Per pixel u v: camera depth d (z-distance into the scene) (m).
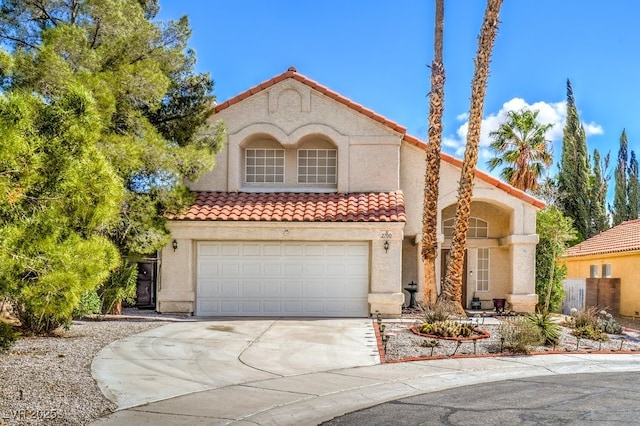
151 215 17.12
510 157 35.06
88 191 8.40
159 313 19.11
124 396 9.02
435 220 19.64
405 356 12.94
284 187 21.50
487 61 18.98
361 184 20.70
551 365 12.41
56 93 11.55
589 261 29.53
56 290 7.86
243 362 12.02
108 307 18.55
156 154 16.08
